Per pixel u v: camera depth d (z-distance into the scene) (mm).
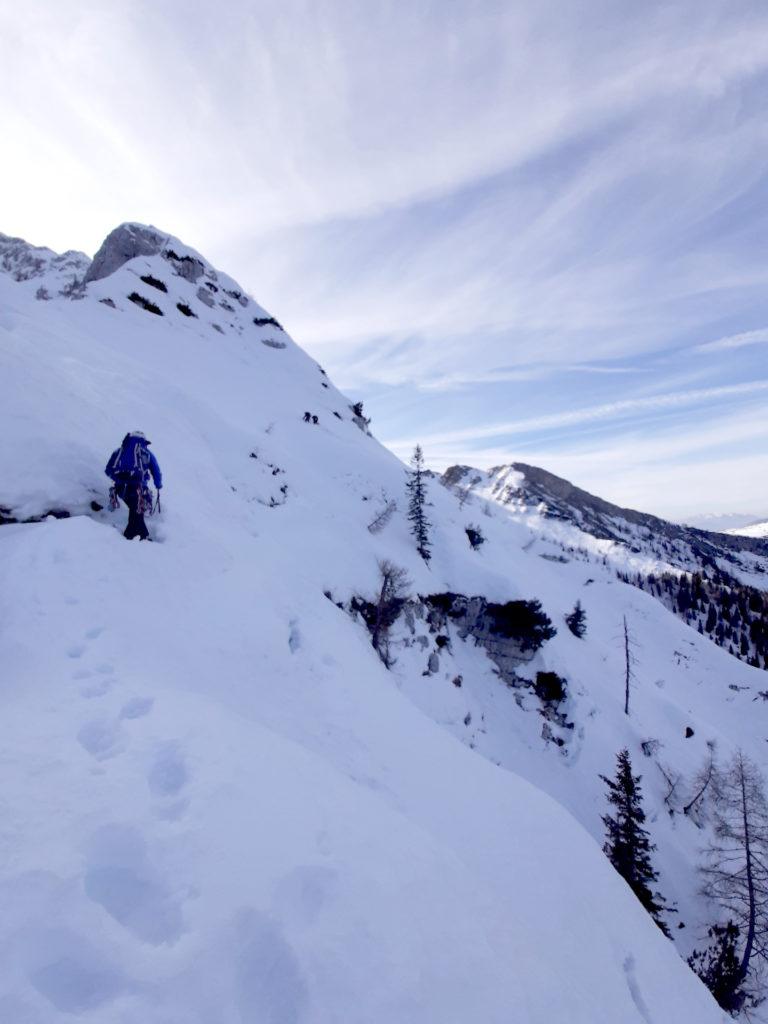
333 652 10734
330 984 2701
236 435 25594
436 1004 2926
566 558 100688
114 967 2453
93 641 6004
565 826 7793
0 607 5934
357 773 6543
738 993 19859
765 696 60406
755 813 21969
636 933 6586
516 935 4203
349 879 3420
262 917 2895
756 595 140250
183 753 4070
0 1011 2150
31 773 3459
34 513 8195
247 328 61156
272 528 21938
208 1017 2385
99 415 11172
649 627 77812
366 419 65812
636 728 32406
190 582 8875
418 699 21594
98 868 2953
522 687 28703
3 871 2695
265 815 3695
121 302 45469
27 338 14445
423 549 30844
